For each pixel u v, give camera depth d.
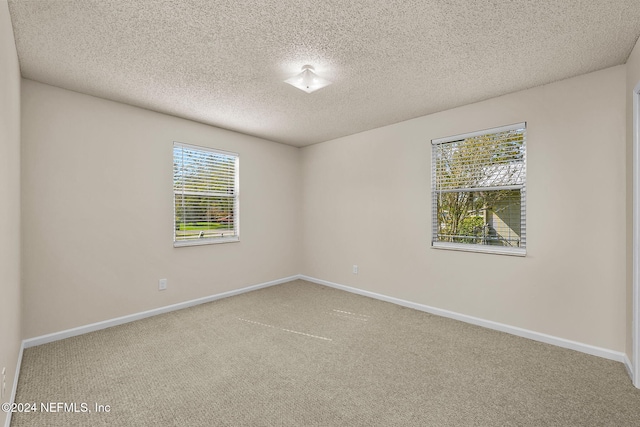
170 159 3.53
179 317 3.34
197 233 3.85
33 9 1.69
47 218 2.67
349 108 3.32
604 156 2.43
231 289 4.20
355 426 1.66
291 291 4.44
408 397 1.92
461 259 3.26
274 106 3.26
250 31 1.92
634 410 1.79
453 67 2.40
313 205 4.99
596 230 2.46
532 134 2.77
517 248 2.93
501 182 3.01
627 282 2.29
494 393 1.96
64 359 2.37
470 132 3.19
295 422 1.69
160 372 2.21
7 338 1.66
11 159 1.85
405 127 3.76
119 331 2.94
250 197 4.45
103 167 3.01
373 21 1.82
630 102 2.20
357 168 4.32
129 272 3.19
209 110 3.38
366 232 4.21
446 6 1.68
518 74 2.51
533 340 2.75
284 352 2.53
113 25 1.85
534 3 1.66
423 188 3.59
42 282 2.64
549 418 1.72
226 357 2.44
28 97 2.58
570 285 2.58
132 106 3.22
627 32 1.93
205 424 1.68
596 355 2.45
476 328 3.04
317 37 1.99
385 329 3.02
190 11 1.72
